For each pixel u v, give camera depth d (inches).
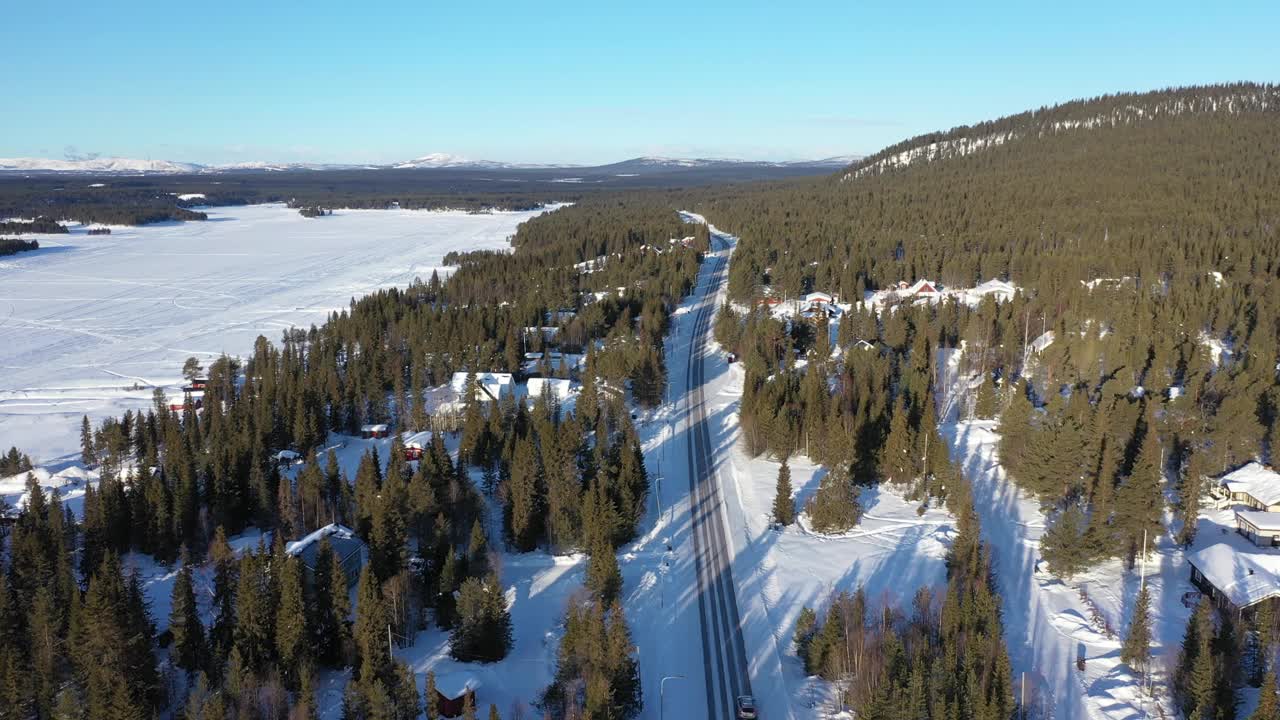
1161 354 4722.0
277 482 3833.7
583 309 6983.3
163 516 3331.7
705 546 3435.0
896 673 2260.1
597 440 4030.5
